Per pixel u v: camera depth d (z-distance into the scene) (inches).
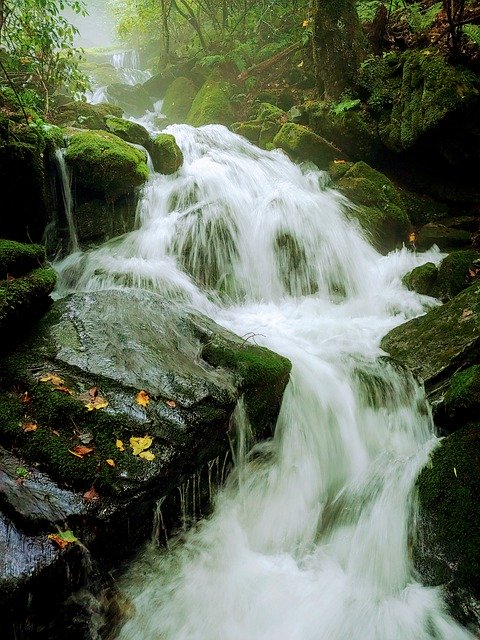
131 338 144.6
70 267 215.8
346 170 290.8
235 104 408.8
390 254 260.1
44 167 208.7
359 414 165.0
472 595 110.8
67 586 92.5
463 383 147.4
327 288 239.9
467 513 120.7
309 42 371.9
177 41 631.2
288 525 138.6
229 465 140.1
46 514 95.8
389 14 332.8
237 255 234.8
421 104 264.5
